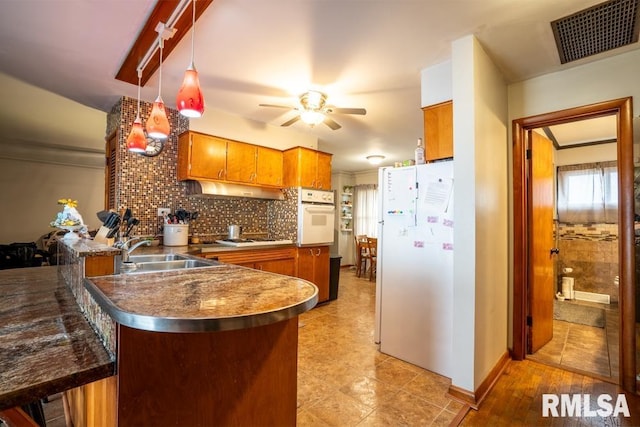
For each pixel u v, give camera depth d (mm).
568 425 1731
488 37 2018
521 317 2559
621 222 2145
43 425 1324
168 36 1974
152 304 917
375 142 4949
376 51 2248
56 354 882
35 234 5984
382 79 2695
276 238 4398
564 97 2391
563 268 4398
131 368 888
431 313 2355
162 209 3414
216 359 1075
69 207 2072
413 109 3408
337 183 7820
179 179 3484
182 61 2412
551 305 3041
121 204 3127
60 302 1378
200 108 1599
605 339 3027
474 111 1972
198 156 3412
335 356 2600
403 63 2418
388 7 1763
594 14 1778
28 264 5020
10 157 5699
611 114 2266
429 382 2188
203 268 1602
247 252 3506
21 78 2736
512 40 2043
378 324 2814
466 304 1957
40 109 3574
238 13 1831
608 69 2217
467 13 1797
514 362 2516
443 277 2297
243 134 3879
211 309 888
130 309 858
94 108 3521
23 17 1870
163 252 2705
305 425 1724
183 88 1580
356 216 7934
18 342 957
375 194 7574
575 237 4375
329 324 3422
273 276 1384
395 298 2592
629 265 2104
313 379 2221
